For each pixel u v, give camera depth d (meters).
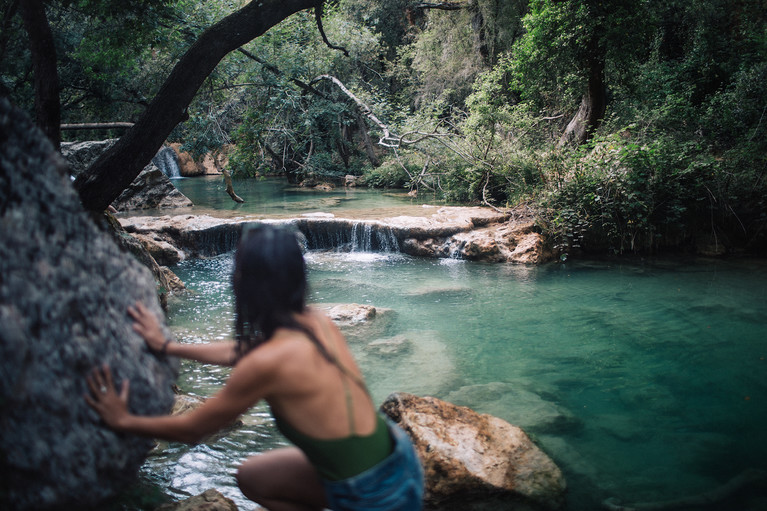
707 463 3.91
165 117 5.66
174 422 1.69
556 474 3.55
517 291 8.62
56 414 1.63
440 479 3.33
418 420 3.66
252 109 13.22
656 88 14.61
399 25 24.80
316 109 16.25
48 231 1.70
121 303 1.91
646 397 5.04
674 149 11.31
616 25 12.11
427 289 8.80
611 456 4.02
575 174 11.08
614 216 10.91
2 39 6.71
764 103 12.79
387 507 1.68
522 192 13.02
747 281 8.88
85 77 14.18
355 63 21.20
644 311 7.55
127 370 1.84
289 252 1.74
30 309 1.58
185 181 22.78
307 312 1.80
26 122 1.71
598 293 8.41
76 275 1.75
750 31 14.48
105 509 2.82
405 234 11.41
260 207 14.66
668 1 15.91
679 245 11.10
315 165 20.48
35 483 1.60
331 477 1.70
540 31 12.96
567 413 4.73
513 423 4.55
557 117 15.71
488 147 14.44
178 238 11.41
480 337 6.68
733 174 10.95
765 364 5.74
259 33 5.93
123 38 8.17
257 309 1.72
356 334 6.74
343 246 12.02
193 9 10.80
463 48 20.44
